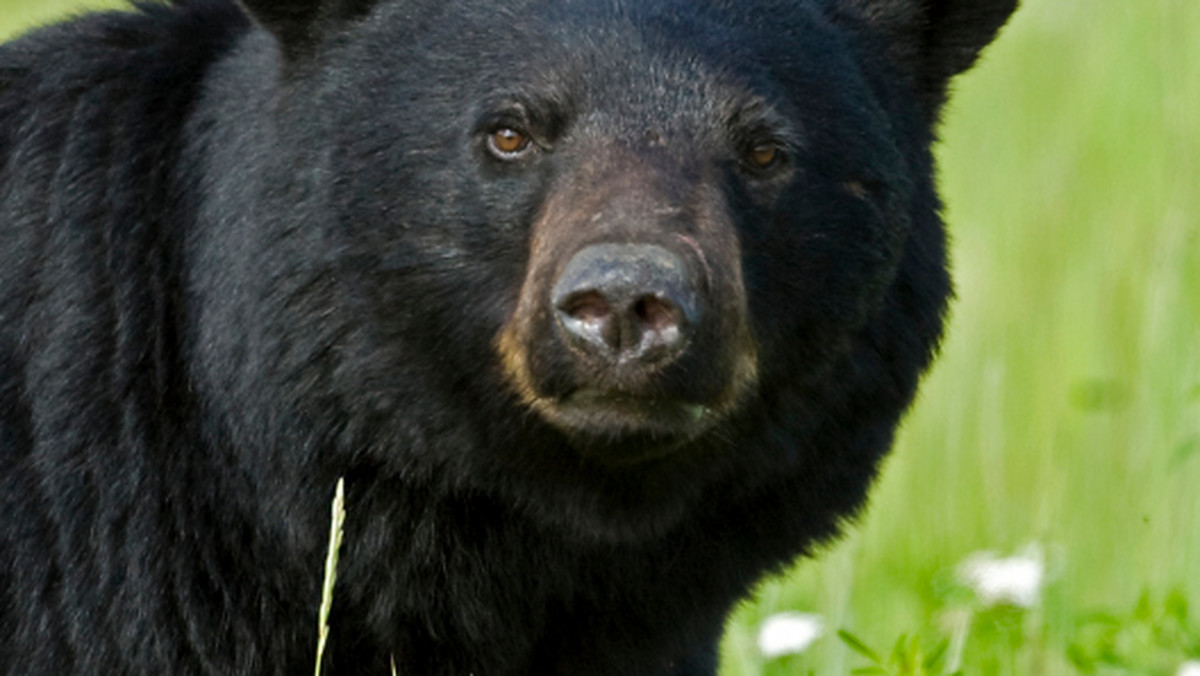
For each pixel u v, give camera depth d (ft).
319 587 28.84
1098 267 62.13
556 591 29.94
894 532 50.42
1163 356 51.11
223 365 28.50
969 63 32.04
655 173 26.58
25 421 29.48
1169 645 35.47
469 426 28.12
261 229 28.35
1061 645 36.83
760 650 37.11
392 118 28.14
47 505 29.14
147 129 29.99
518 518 29.19
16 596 29.37
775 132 27.96
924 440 55.21
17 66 31.65
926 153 31.55
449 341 27.94
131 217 29.50
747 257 27.96
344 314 28.09
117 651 28.99
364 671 29.60
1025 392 57.36
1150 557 45.98
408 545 28.91
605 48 27.55
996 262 65.10
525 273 27.32
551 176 27.27
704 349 25.88
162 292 29.32
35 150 30.45
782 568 31.22
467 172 27.68
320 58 28.81
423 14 28.60
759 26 28.81
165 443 29.01
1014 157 73.72
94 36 31.22
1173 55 73.41
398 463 28.48
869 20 31.27
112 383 29.01
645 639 30.89
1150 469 48.83
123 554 28.86
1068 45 82.33
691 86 27.53
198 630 28.94
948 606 37.68
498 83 27.61
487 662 30.04
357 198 28.02
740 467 29.25
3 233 30.22
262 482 28.53
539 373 26.27
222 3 31.63
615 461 27.17
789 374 28.99
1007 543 49.03
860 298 29.37
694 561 30.30
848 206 29.04
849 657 40.29
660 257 24.89
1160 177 66.28
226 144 29.17
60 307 29.32
